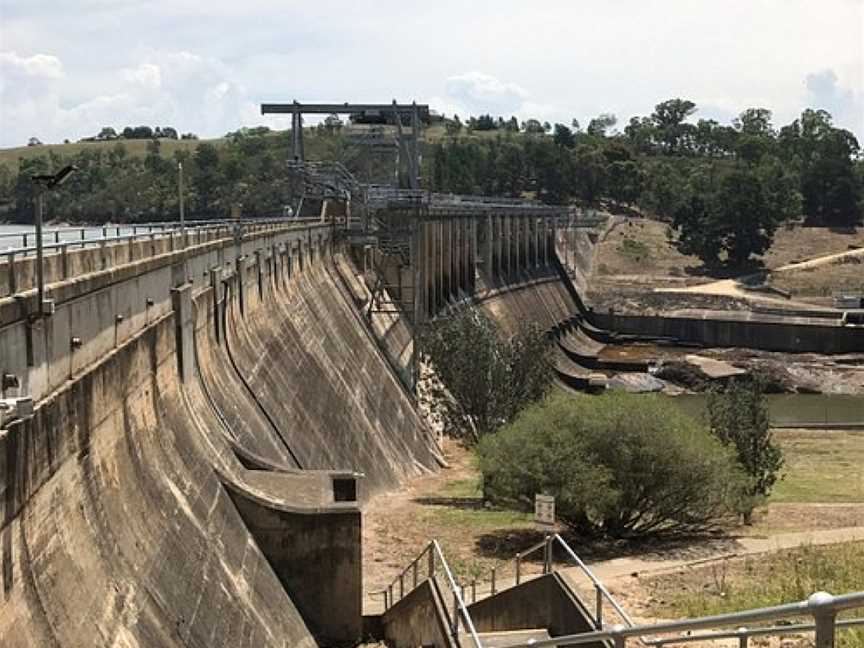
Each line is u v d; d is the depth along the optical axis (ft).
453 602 81.15
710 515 132.05
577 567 109.40
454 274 365.40
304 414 161.48
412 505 166.81
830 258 605.73
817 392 372.79
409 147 303.89
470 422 214.07
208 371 124.77
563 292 507.30
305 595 105.81
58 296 66.39
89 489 69.21
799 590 89.10
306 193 285.43
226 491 104.53
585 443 129.70
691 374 377.50
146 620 69.26
